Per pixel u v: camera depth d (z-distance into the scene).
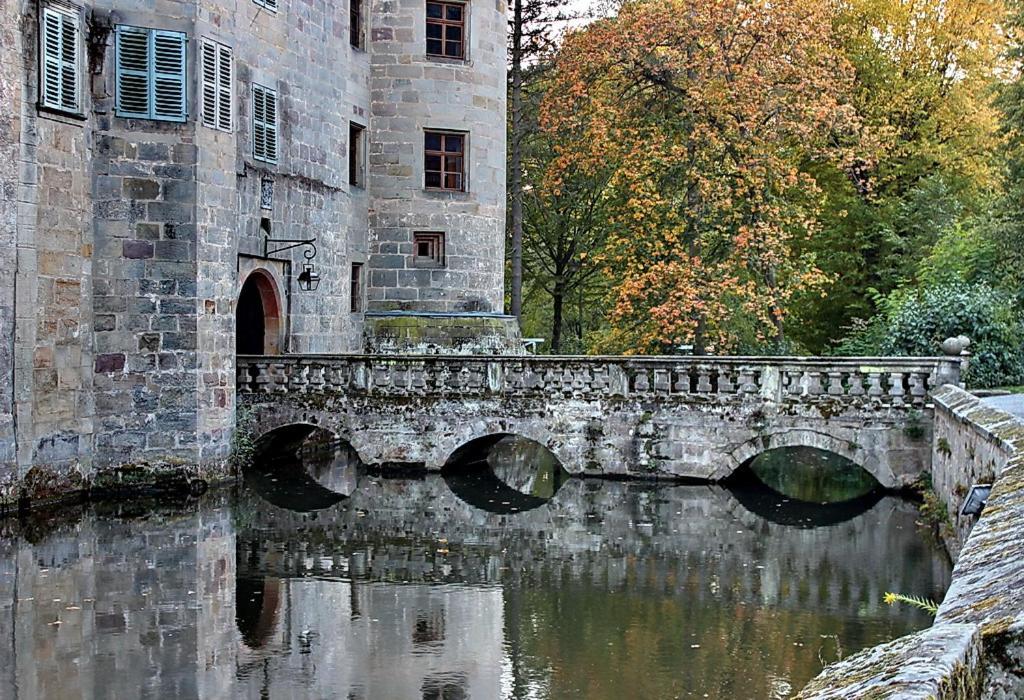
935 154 37.12
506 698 11.02
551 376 25.00
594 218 44.75
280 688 11.33
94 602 14.50
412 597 15.06
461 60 32.56
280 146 26.70
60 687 11.30
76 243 21.14
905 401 22.53
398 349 31.52
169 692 11.22
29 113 19.88
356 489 23.88
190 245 22.42
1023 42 28.47
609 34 31.67
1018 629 4.10
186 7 22.31
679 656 12.40
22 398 19.80
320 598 14.95
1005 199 28.95
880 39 38.19
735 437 23.81
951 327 27.80
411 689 11.35
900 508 21.39
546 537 19.14
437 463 25.50
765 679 11.60
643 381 24.55
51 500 20.66
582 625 13.77
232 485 23.72
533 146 44.09
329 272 29.17
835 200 37.38
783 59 30.39
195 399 22.69
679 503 22.20
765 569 16.58
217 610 14.27
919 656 3.79
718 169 31.03
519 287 41.72
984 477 14.55
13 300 19.55
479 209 32.91
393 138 32.03
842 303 38.06
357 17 31.64
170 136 22.25
